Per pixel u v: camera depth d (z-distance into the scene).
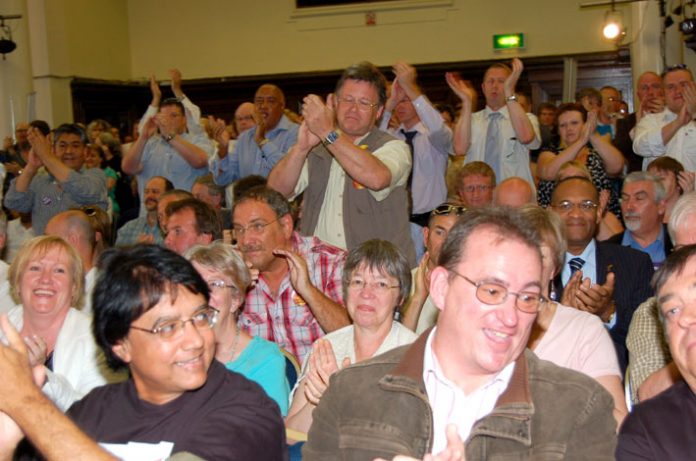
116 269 1.88
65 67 10.91
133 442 1.87
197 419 1.89
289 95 11.67
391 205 3.84
